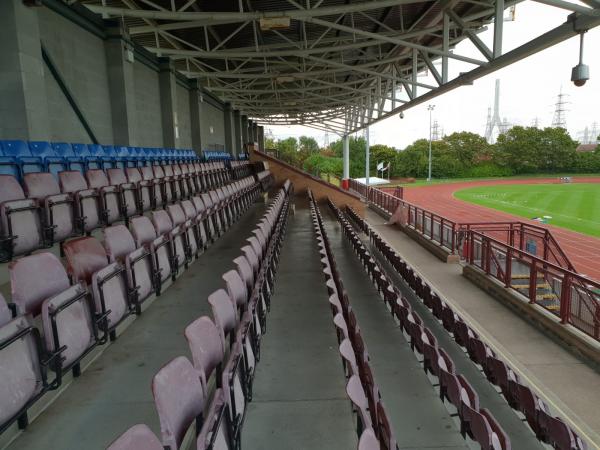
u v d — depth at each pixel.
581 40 6.55
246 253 4.39
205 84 24.42
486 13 12.21
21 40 7.12
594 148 75.62
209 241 7.18
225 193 10.16
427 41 17.31
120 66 11.28
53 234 4.41
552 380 5.54
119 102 11.41
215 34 16.59
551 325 6.86
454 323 5.87
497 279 9.30
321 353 3.94
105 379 3.01
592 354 5.90
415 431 3.49
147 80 14.17
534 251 11.03
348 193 22.70
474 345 5.09
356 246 10.27
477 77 10.58
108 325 3.29
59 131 9.21
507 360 6.11
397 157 76.00
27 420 2.46
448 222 12.74
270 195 19.06
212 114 23.89
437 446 3.29
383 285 6.92
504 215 31.05
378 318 6.25
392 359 4.88
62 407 2.66
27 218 4.12
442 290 9.56
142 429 1.43
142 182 7.01
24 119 7.18
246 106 33.88
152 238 5.08
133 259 3.84
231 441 2.17
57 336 2.53
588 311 6.35
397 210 18.56
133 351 3.45
